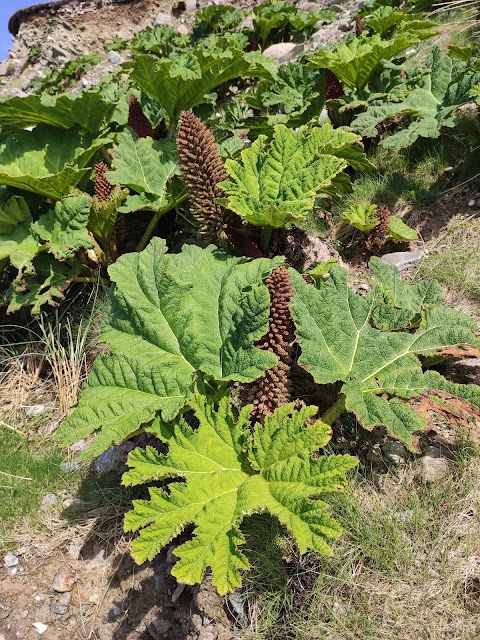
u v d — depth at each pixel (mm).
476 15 2586
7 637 1271
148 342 1263
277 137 1446
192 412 1443
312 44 3475
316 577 1080
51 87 6258
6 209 1842
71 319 1925
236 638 1065
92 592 1299
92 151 1988
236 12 4562
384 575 1054
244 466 1099
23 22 8891
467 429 1224
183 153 1423
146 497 1401
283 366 1171
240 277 1265
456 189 1845
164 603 1205
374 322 1284
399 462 1213
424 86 1929
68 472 1547
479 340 1209
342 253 1810
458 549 1050
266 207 1396
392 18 2531
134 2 8281
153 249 1316
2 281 1981
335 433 1290
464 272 1582
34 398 1831
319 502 907
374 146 2111
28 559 1386
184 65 2012
